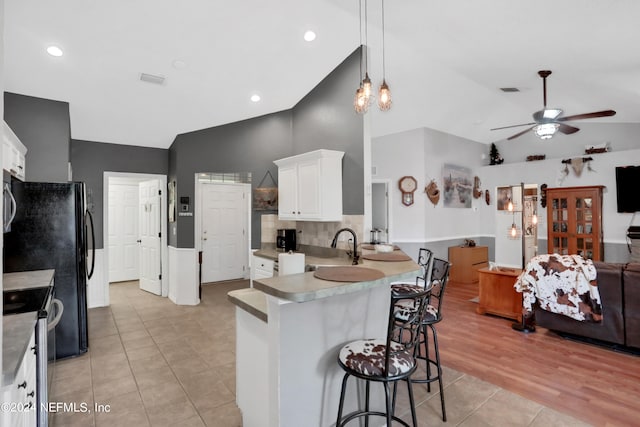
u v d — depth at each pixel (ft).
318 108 13.83
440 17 9.50
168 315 14.83
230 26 9.82
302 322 5.72
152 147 18.10
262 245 16.38
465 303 16.29
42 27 8.80
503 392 8.43
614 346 10.99
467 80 15.74
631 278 10.34
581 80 13.16
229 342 11.78
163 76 11.91
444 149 22.20
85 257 11.19
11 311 6.94
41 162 12.23
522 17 8.77
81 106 13.20
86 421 7.38
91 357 10.55
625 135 20.10
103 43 9.75
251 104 15.06
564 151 22.16
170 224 17.80
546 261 11.75
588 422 7.25
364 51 11.52
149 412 7.72
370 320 6.86
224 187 21.70
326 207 12.17
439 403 7.98
